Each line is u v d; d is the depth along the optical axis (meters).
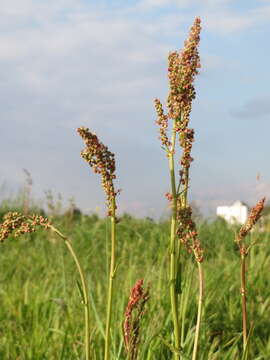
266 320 1.03
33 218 0.54
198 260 0.54
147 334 0.82
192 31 0.53
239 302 1.10
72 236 1.99
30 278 1.54
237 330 1.00
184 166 0.54
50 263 1.64
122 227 2.01
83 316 1.01
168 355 0.83
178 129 0.53
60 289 1.28
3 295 1.29
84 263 1.61
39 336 0.94
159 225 2.03
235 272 1.27
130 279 1.12
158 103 0.54
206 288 1.11
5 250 1.89
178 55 0.54
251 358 0.90
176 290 0.55
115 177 0.52
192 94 0.53
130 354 0.56
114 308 1.02
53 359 0.84
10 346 0.94
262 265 1.28
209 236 1.82
